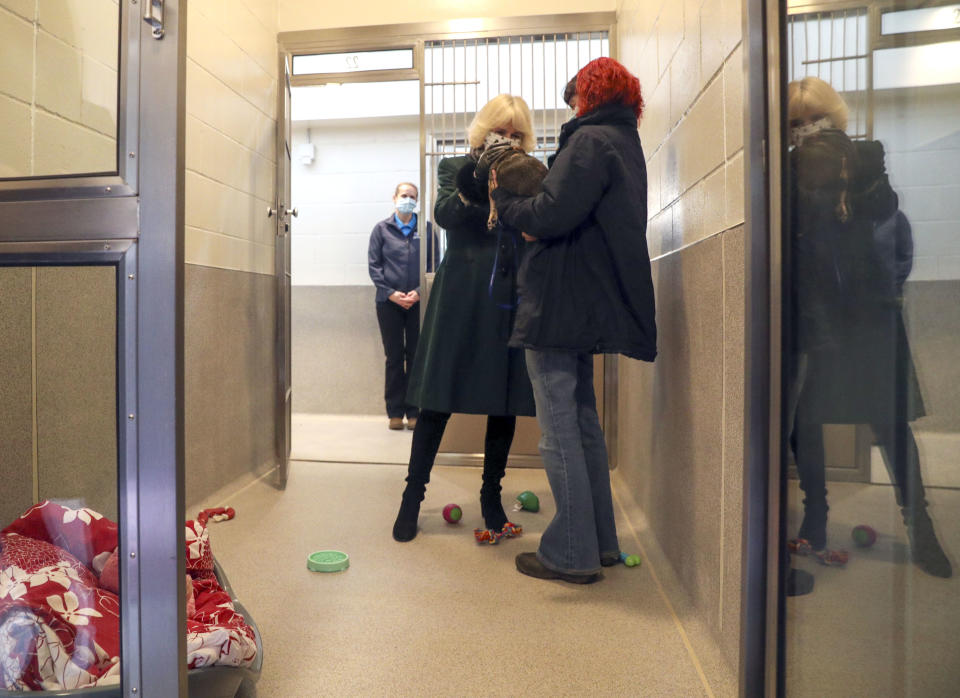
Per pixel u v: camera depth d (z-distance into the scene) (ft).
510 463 11.54
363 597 6.28
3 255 3.91
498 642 5.41
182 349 3.81
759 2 3.97
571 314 6.11
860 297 2.96
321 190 17.38
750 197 4.04
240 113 10.15
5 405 3.94
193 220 8.52
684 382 6.21
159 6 3.75
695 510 5.73
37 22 3.86
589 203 5.90
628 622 5.77
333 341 17.33
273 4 11.69
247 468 10.44
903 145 2.62
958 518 2.39
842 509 3.18
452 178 7.98
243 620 4.96
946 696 2.48
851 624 3.12
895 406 2.73
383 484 10.53
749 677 4.11
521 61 11.50
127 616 3.79
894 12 2.67
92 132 3.84
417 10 11.78
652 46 8.13
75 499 3.96
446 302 7.79
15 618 3.76
